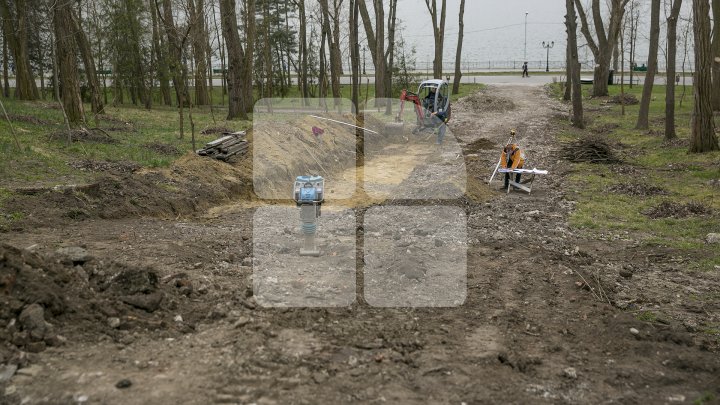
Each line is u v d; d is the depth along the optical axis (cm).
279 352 527
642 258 984
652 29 2500
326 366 510
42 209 953
